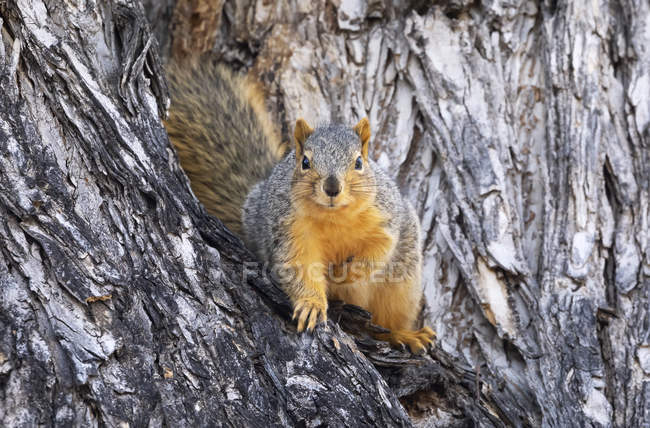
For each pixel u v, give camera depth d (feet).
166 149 23.79
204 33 35.78
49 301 18.85
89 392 18.33
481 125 30.48
